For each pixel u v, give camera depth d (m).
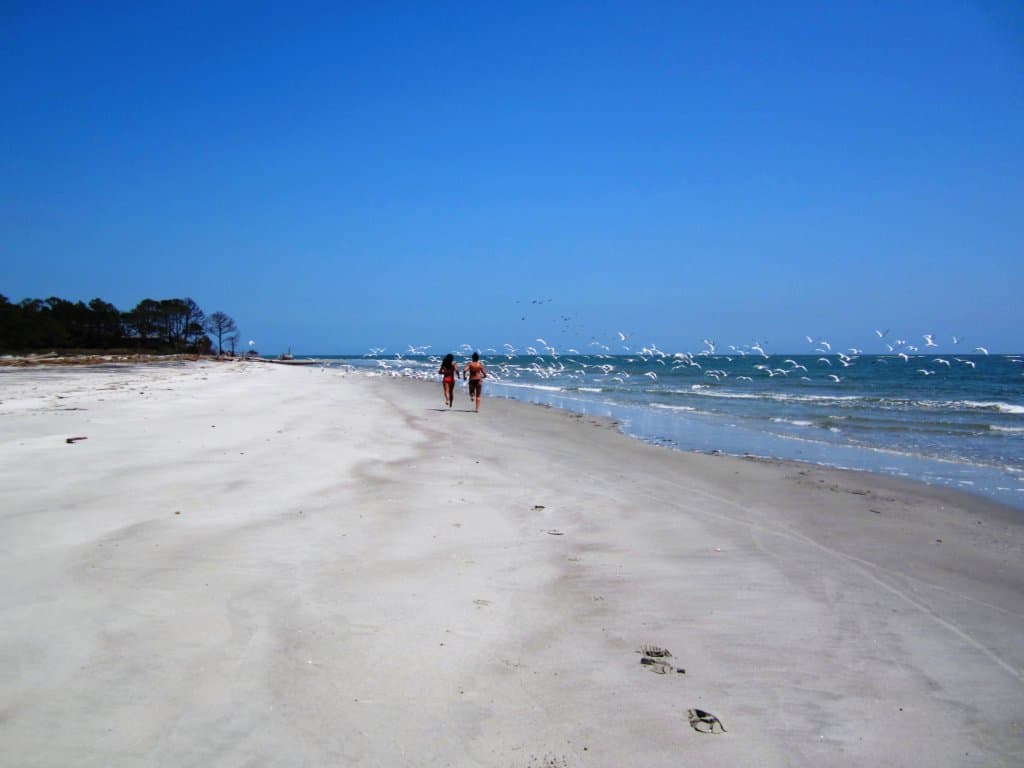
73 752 3.45
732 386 48.31
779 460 15.38
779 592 6.52
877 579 7.02
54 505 8.12
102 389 27.33
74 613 5.10
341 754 3.58
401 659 4.69
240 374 48.50
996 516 10.16
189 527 7.50
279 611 5.36
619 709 4.25
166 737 3.62
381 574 6.39
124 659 4.43
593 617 5.72
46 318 92.62
